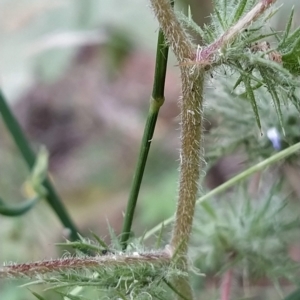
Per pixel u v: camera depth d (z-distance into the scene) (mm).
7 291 406
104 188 543
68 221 352
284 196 360
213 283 364
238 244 347
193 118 271
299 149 322
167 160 514
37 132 635
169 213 451
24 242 423
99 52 639
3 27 501
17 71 495
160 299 275
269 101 323
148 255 275
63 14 497
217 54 260
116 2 500
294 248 390
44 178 350
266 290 381
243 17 257
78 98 642
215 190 319
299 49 254
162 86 287
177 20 264
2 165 523
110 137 597
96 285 271
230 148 337
